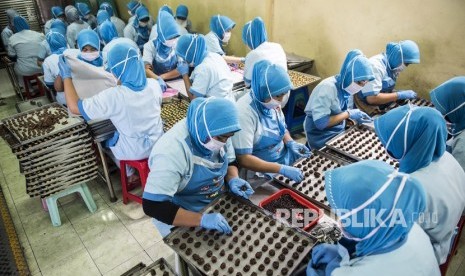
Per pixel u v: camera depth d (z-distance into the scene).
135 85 2.64
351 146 2.59
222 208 1.95
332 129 3.11
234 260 1.62
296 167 2.32
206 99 1.77
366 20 3.77
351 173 1.20
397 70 3.26
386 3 3.52
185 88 4.03
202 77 3.27
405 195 1.11
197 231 1.78
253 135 2.35
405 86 3.70
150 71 4.28
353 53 2.87
